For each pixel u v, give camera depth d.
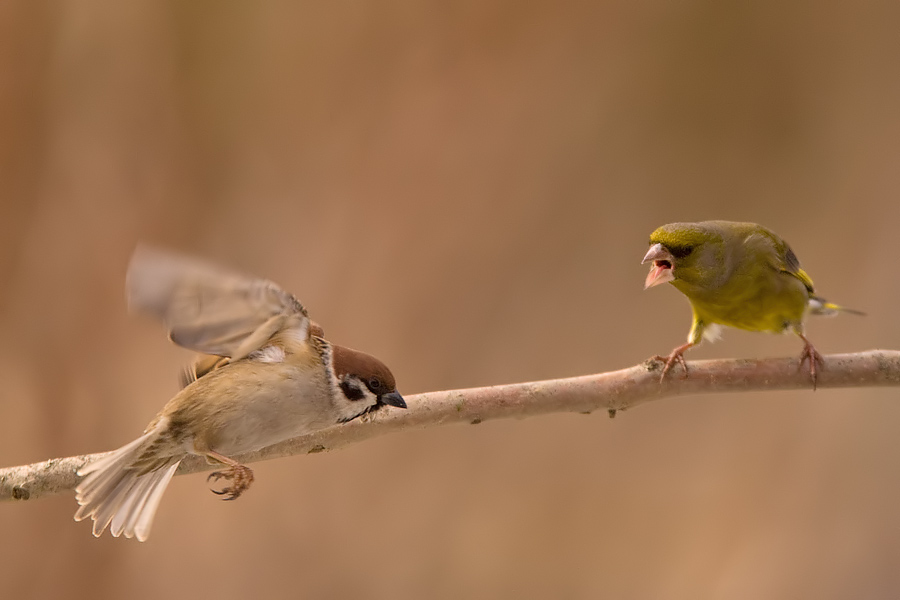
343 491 12.39
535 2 14.05
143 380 12.42
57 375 12.29
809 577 12.91
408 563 12.40
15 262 12.54
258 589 11.95
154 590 11.71
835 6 14.87
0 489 6.57
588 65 14.52
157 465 6.42
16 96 12.61
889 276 14.50
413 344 13.49
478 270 13.87
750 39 15.02
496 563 12.73
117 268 12.84
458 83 14.06
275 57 13.70
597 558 12.98
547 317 14.04
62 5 12.73
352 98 13.87
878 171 14.90
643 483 13.41
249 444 6.43
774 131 15.15
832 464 13.30
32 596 11.35
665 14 14.66
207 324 5.99
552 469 13.22
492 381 13.63
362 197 13.77
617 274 14.49
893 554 12.79
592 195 14.64
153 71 13.28
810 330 14.50
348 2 13.76
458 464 12.91
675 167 15.02
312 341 6.59
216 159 13.66
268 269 13.48
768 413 13.64
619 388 7.31
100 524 6.20
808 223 15.12
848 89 15.06
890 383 7.35
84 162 12.93
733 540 13.15
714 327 8.70
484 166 14.05
